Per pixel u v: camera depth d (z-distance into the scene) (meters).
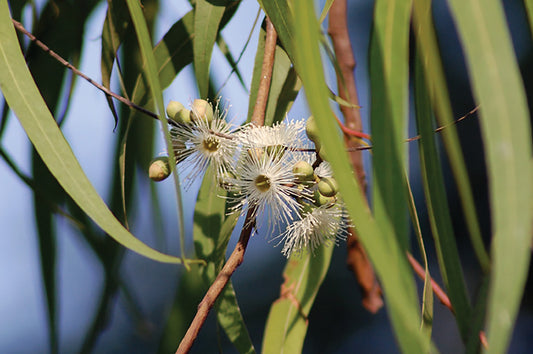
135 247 0.48
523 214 0.41
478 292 0.47
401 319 0.45
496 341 0.39
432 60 0.47
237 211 0.53
